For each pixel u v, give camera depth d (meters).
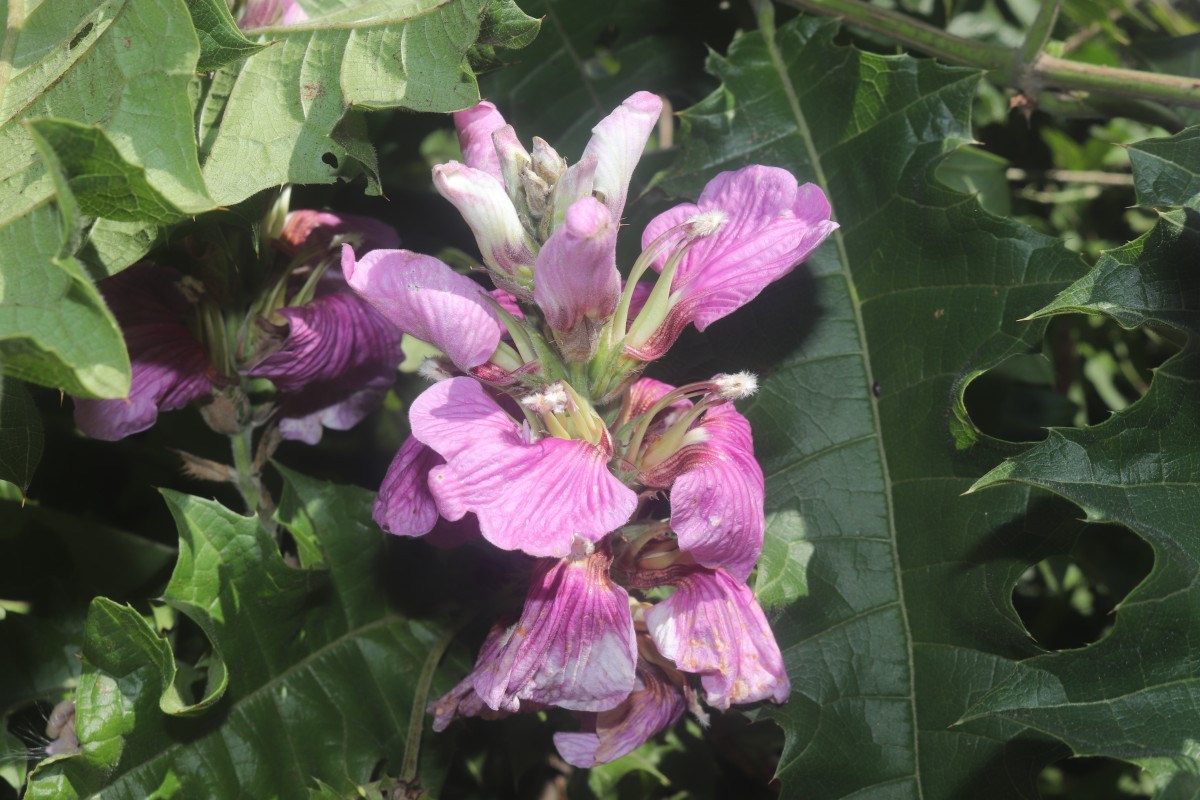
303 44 0.53
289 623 0.55
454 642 0.58
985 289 0.55
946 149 0.57
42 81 0.50
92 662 0.51
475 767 0.62
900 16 0.63
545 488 0.47
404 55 0.52
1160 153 0.55
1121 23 0.75
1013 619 0.53
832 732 0.54
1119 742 0.49
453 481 0.47
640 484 0.51
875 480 0.56
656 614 0.50
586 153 0.48
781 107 0.60
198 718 0.53
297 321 0.55
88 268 0.50
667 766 0.62
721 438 0.51
